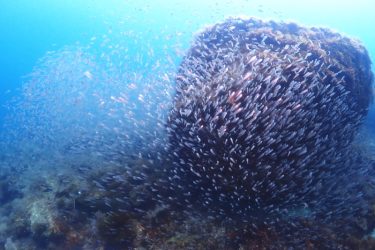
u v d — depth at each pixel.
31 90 16.30
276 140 6.82
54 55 16.03
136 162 8.75
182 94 8.45
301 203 7.02
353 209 7.34
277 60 8.50
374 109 14.31
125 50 12.88
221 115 7.12
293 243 6.55
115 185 8.74
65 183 10.87
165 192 7.75
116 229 7.53
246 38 10.74
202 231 6.95
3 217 12.53
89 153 11.57
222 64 8.88
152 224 7.33
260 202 6.84
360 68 11.59
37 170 14.59
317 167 7.39
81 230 8.89
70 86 15.14
